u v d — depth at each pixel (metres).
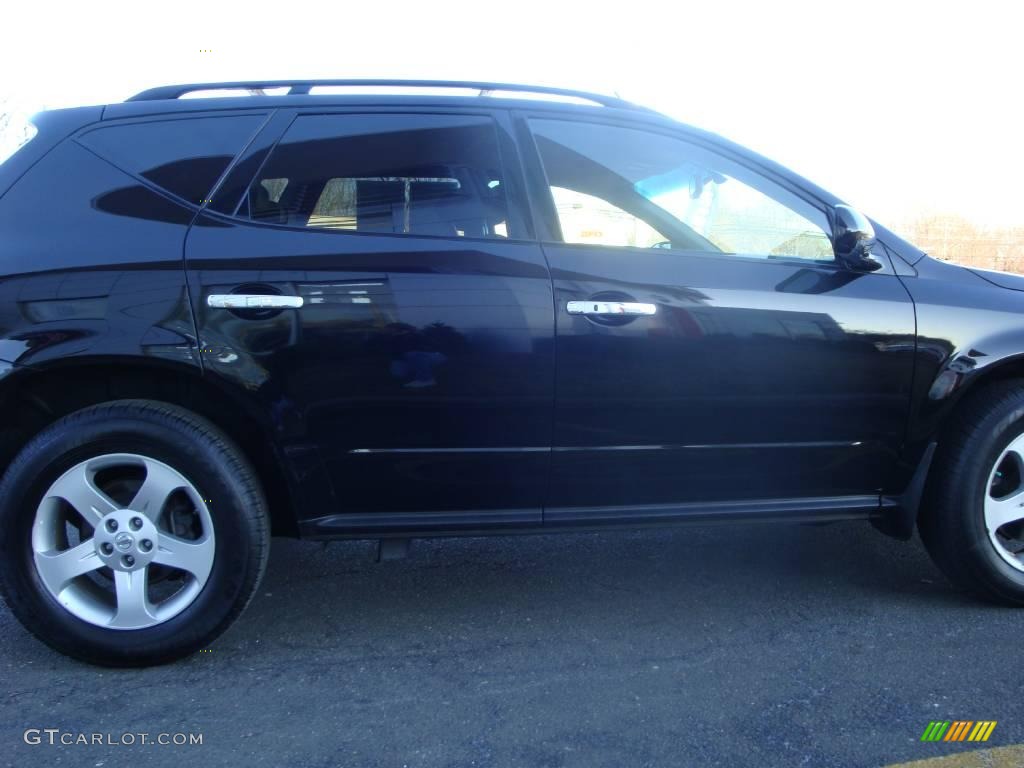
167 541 2.48
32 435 2.58
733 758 2.09
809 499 2.82
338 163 2.60
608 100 2.90
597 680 2.48
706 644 2.71
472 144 2.69
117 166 2.54
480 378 2.52
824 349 2.66
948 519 2.82
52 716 2.29
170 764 2.07
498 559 3.48
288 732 2.22
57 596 2.46
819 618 2.89
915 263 2.84
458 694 2.41
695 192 2.80
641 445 2.64
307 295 2.44
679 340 2.58
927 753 2.10
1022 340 2.74
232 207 2.52
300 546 3.66
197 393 2.54
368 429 2.52
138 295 2.39
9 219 2.45
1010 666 2.54
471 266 2.53
